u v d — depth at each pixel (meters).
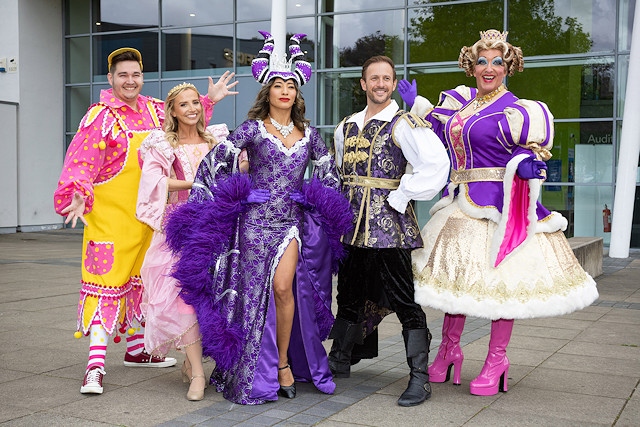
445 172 3.78
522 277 3.73
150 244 4.09
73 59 18.89
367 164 3.96
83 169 4.09
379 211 3.92
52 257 11.91
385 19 14.91
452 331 4.21
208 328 3.78
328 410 3.68
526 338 5.57
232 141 3.90
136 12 17.83
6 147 17.67
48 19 18.52
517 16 13.82
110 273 4.17
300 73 4.02
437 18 14.47
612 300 7.56
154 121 4.45
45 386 4.11
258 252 3.88
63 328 5.78
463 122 3.96
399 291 3.95
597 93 13.36
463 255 3.82
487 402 3.83
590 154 13.46
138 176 4.25
